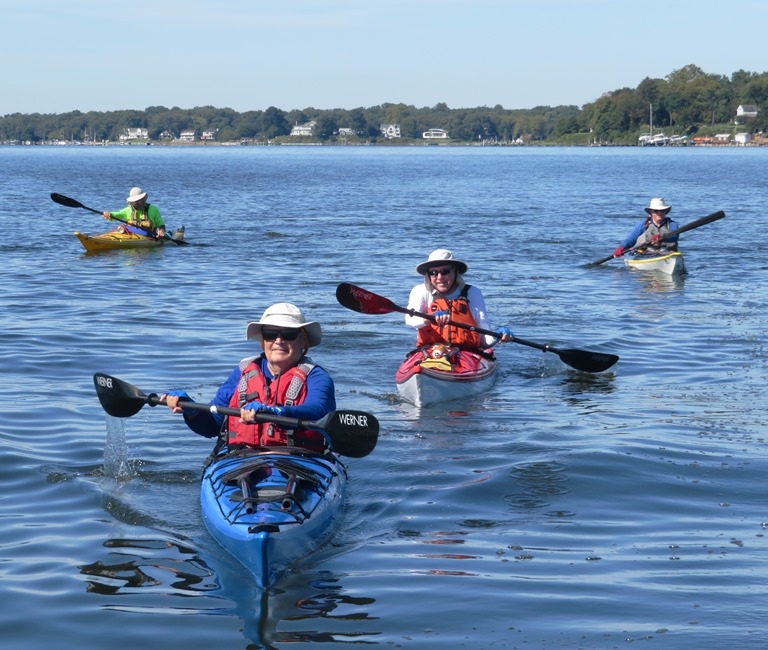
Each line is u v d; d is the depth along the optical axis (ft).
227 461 21.59
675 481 23.25
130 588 17.53
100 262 63.93
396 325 43.96
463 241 79.10
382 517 21.09
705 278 59.21
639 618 16.26
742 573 18.01
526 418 29.25
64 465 24.32
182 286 54.34
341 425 20.88
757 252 72.64
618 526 20.53
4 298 49.16
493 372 34.53
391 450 25.89
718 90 628.28
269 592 17.43
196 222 94.68
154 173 221.87
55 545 19.42
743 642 15.39
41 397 30.55
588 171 242.99
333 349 38.81
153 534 20.04
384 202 127.65
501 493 22.54
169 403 22.56
